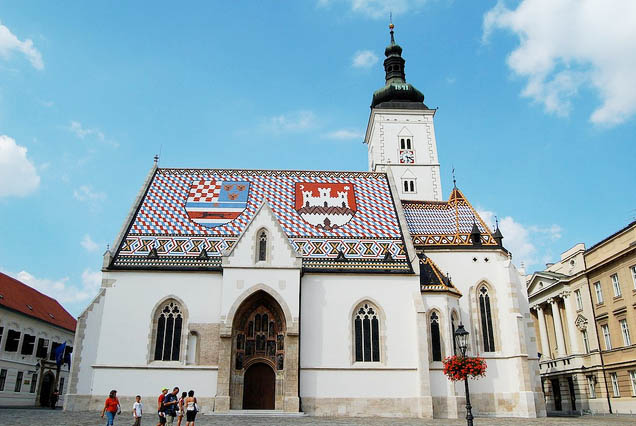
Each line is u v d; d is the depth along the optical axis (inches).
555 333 2886.3
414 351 1839.3
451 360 1363.2
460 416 1815.9
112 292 1843.0
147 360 1779.0
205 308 1841.8
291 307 1798.7
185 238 1995.6
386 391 1795.0
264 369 1820.9
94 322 1802.4
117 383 1753.2
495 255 2158.0
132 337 1801.2
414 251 1983.3
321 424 1395.2
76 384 1742.1
